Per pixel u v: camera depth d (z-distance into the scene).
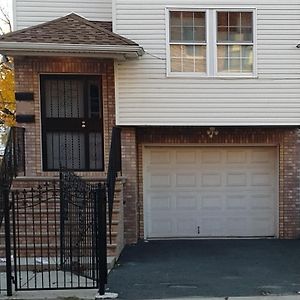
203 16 10.01
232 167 11.02
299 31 9.94
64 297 5.94
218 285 6.57
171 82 9.88
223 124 9.97
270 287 6.46
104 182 8.76
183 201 10.98
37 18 10.62
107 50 9.07
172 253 9.07
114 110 10.06
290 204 10.85
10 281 6.05
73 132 10.20
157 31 9.84
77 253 7.07
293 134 10.81
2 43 8.77
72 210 7.53
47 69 9.86
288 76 9.98
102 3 10.82
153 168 10.94
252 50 10.03
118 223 8.52
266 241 10.48
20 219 8.28
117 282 6.74
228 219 11.04
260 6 9.92
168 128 10.63
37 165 10.00
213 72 9.95
